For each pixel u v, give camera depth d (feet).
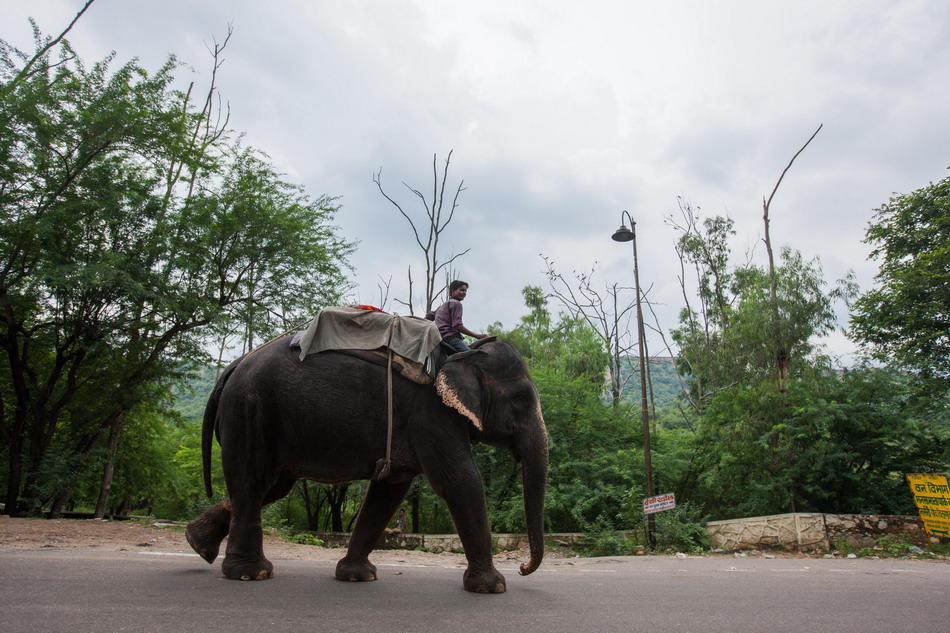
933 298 60.54
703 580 18.56
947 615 12.00
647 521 49.73
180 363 55.62
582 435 63.67
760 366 62.75
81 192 47.16
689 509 55.52
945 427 53.93
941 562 36.04
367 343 15.64
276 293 57.52
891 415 51.93
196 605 10.91
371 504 16.78
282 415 15.31
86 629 8.79
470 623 10.27
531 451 15.66
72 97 46.98
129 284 44.75
